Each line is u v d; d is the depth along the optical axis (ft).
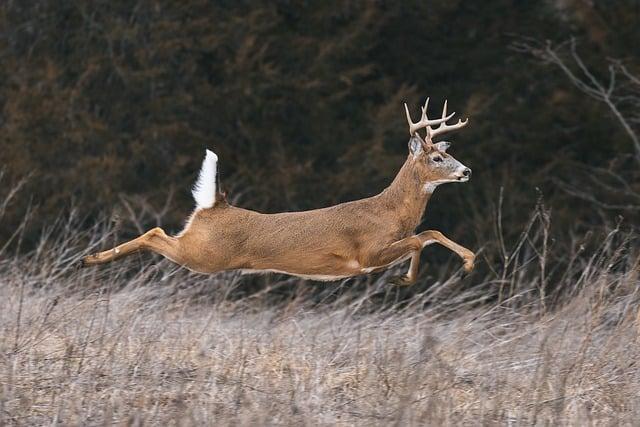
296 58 215.10
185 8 212.43
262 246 91.71
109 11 215.10
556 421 76.13
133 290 107.65
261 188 205.46
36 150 205.77
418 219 95.50
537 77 217.97
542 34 219.00
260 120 212.02
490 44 221.05
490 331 96.37
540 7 220.64
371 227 93.56
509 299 99.35
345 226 92.73
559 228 200.95
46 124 208.03
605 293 92.94
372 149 204.54
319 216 92.73
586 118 215.51
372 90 216.95
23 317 93.30
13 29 217.77
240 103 210.38
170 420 73.36
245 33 211.20
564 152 215.10
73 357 83.87
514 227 202.18
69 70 215.92
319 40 215.72
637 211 209.05
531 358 89.66
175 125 206.08
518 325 99.50
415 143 95.50
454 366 86.58
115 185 200.75
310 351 91.04
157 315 95.96
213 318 101.35
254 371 85.25
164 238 92.43
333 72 213.87
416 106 211.82
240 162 210.38
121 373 80.69
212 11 213.66
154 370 81.87
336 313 104.27
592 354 89.40
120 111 212.02
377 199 94.94
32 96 208.33
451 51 221.25
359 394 81.92
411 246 94.43
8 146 205.05
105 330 87.56
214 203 92.07
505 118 215.31
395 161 203.00
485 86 218.59
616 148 212.43
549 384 83.61
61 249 114.01
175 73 212.43
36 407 76.02
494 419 76.02
